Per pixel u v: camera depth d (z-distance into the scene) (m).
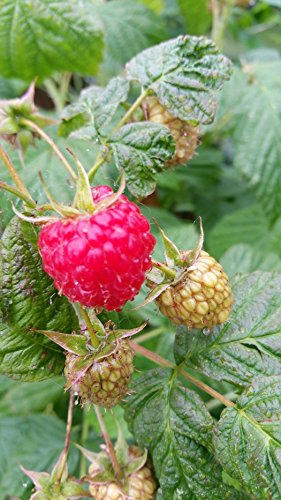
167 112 0.20
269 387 0.17
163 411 0.18
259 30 0.38
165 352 0.23
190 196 0.35
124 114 0.21
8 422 0.26
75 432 0.25
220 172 0.34
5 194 0.19
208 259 0.17
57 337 0.16
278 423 0.16
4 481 0.24
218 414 0.22
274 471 0.16
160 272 0.17
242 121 0.27
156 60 0.20
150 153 0.19
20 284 0.17
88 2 0.25
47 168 0.21
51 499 0.17
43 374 0.17
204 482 0.17
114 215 0.15
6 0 0.24
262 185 0.26
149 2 0.32
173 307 0.17
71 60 0.25
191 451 0.17
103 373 0.16
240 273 0.19
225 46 0.33
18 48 0.24
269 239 0.31
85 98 0.21
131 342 0.18
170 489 0.17
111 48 0.29
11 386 0.25
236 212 0.33
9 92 0.30
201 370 0.18
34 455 0.25
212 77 0.20
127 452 0.18
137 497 0.18
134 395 0.18
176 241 0.26
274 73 0.27
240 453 0.16
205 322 0.17
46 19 0.24
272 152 0.26
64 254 0.15
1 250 0.17
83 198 0.15
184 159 0.20
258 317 0.18
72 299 0.15
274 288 0.18
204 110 0.20
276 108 0.26
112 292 0.15
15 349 0.17
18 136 0.20
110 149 0.19
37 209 0.15
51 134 0.22
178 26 0.35
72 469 0.24
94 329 0.16
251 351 0.18
